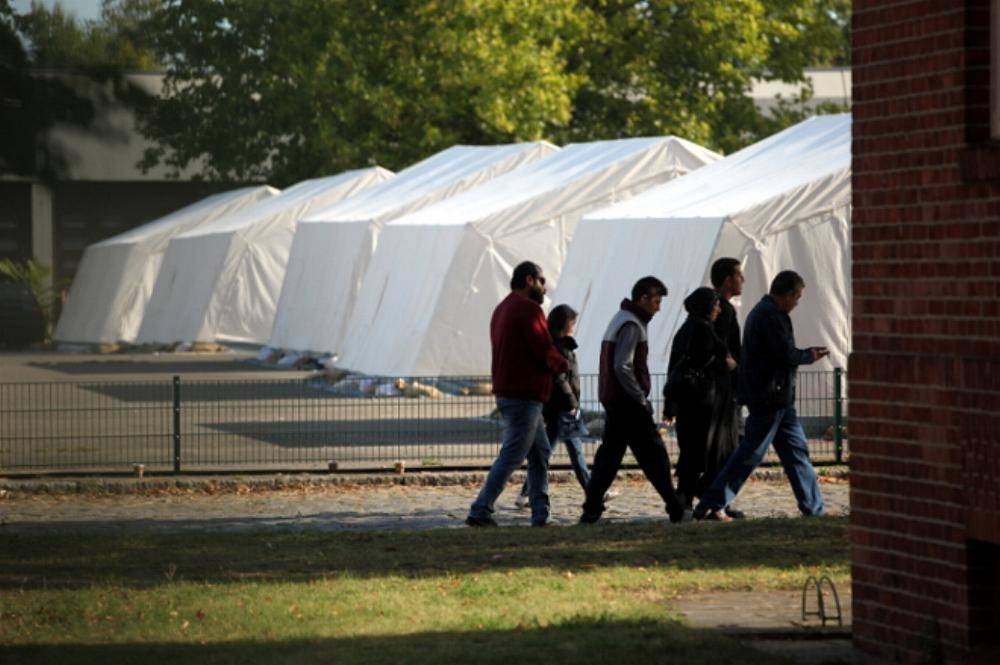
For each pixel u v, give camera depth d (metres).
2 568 37.69
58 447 68.06
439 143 166.00
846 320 76.75
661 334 77.00
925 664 25.05
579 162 104.56
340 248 121.31
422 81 164.50
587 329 83.38
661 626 28.28
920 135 26.25
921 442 26.17
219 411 82.69
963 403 25.19
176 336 150.75
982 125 25.38
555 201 97.44
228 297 144.50
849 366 27.73
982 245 25.02
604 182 97.94
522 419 46.38
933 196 26.02
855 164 27.69
